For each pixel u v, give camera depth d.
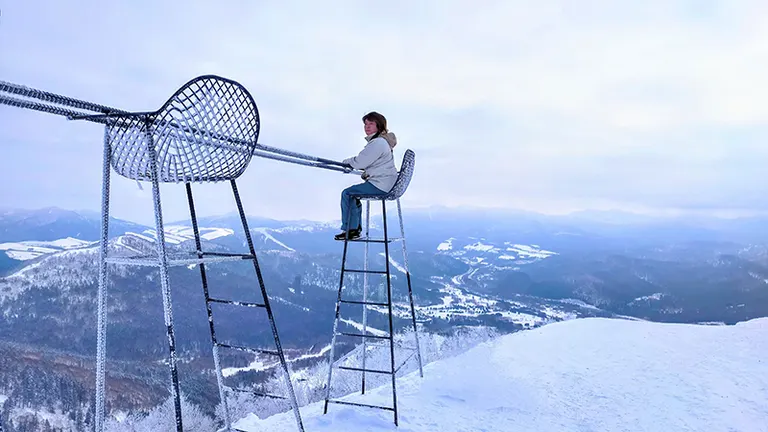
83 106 1.75
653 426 4.67
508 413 4.91
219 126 2.12
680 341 7.63
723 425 4.59
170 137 1.96
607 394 5.64
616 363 6.88
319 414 4.48
